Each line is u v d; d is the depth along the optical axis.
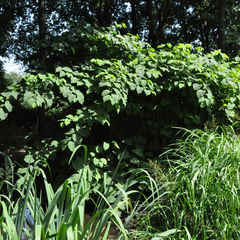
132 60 3.51
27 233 1.79
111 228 2.89
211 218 2.28
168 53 3.40
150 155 3.51
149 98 3.60
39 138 3.74
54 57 3.50
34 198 1.95
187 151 3.20
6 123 4.15
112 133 3.52
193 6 12.07
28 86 2.91
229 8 9.71
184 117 3.61
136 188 3.37
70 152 3.26
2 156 3.84
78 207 1.57
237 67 3.74
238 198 2.28
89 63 3.36
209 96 3.26
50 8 11.42
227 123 3.65
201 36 12.62
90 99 3.27
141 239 2.26
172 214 2.48
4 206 1.70
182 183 2.49
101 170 3.18
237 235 2.19
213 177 2.43
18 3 11.75
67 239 1.41
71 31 3.37
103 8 10.97
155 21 11.08
